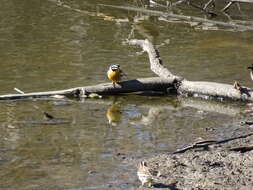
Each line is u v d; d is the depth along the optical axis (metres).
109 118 13.11
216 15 24.89
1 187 9.59
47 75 16.03
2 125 12.47
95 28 21.84
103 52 18.44
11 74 16.05
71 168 10.35
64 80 15.62
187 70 16.64
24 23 22.14
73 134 12.02
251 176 9.86
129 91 14.88
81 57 17.78
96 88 14.67
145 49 18.52
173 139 11.84
